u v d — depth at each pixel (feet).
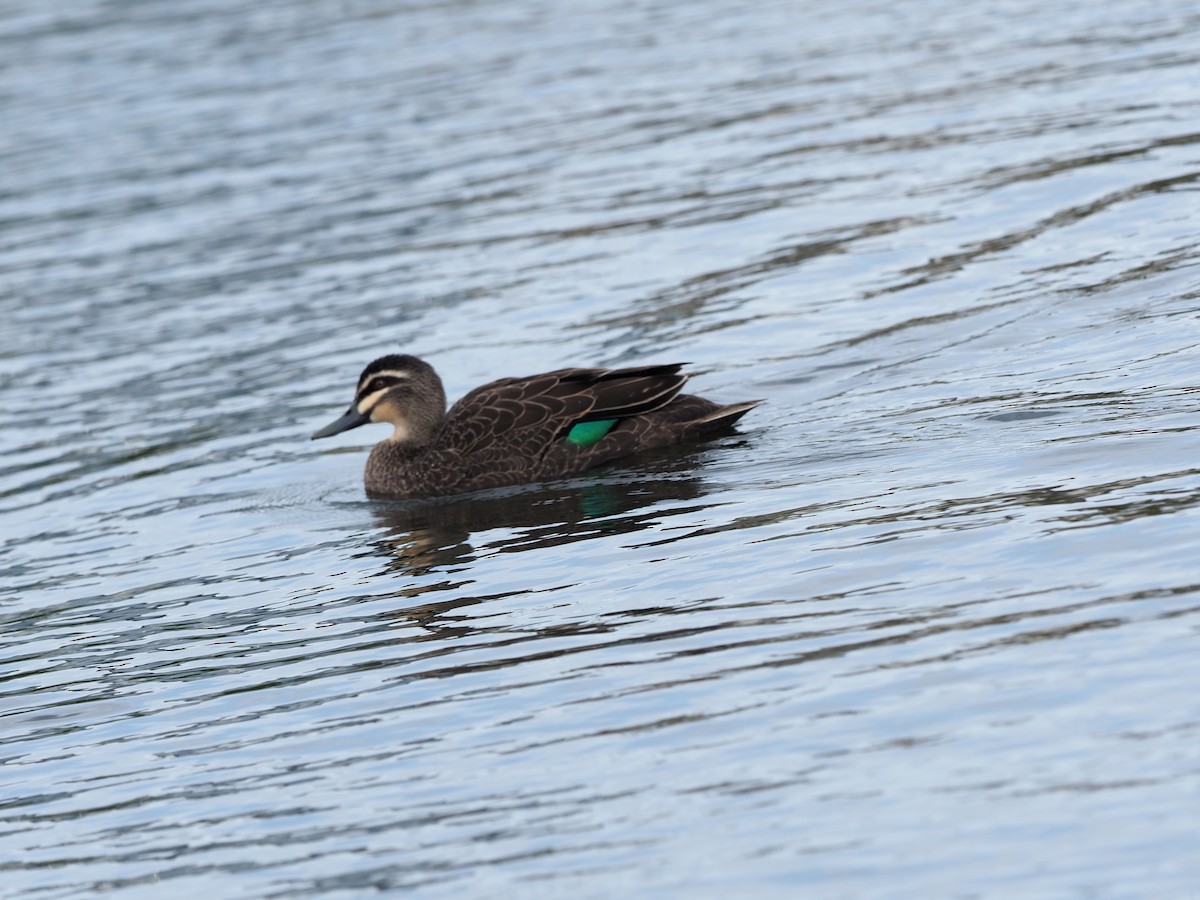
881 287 67.21
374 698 39.24
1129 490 43.52
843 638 37.81
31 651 46.11
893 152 85.92
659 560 45.21
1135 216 69.10
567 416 54.70
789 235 75.97
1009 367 55.77
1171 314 57.21
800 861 28.94
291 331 74.33
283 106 114.11
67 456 63.41
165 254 88.33
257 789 35.42
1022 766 30.76
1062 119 86.22
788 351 62.08
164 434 64.54
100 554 53.62
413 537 50.93
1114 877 27.12
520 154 96.73
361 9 143.23
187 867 32.37
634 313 69.46
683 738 34.24
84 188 101.65
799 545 44.29
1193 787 29.14
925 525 43.96
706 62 112.57
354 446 61.62
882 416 53.83
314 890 30.60
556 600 43.65
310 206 92.99
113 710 41.24
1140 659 33.96
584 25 128.98
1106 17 109.50
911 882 27.84
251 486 58.44
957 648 36.09
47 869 33.24
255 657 43.29
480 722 36.86
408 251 83.05
